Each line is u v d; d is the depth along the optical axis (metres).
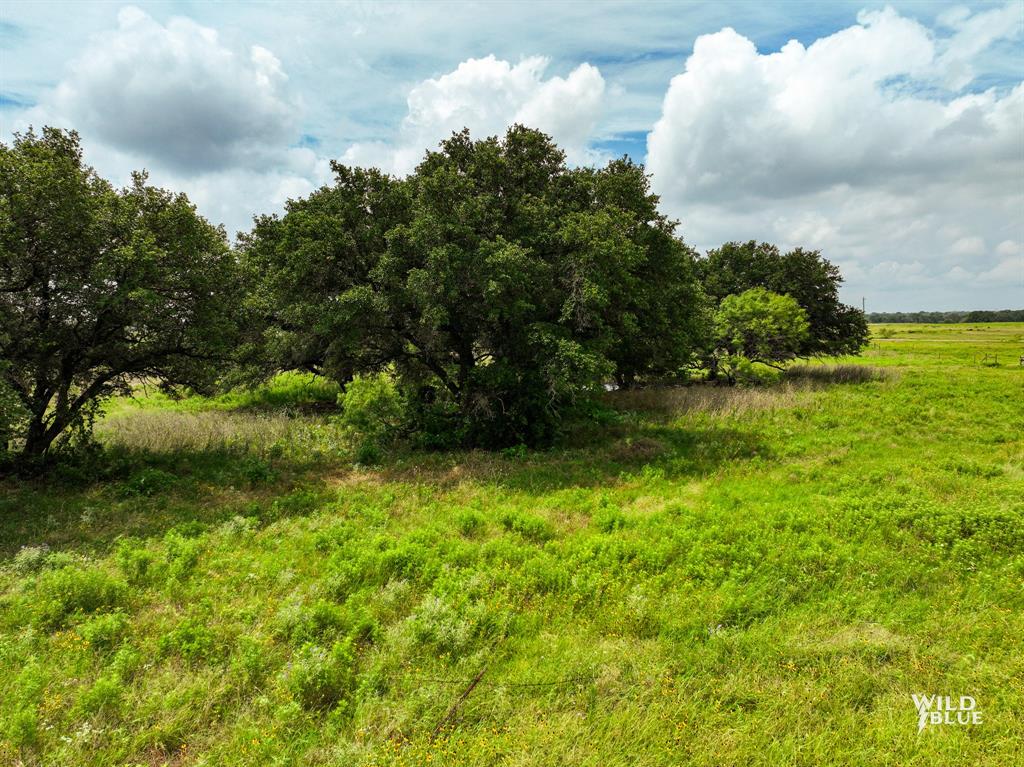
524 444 15.46
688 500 10.88
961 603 6.55
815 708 4.96
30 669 5.29
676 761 4.40
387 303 13.61
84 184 12.04
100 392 13.98
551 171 16.88
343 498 11.28
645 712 4.93
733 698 5.13
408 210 14.92
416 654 5.78
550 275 14.65
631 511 10.18
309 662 5.31
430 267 13.12
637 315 19.98
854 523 8.98
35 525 9.69
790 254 33.22
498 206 15.00
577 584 7.14
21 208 10.62
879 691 5.17
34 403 12.41
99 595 6.85
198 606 6.71
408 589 7.20
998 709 4.86
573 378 14.08
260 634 6.09
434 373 19.06
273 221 20.14
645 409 21.48
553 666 5.57
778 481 11.92
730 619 6.41
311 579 7.57
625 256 14.73
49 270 11.73
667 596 6.84
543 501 10.89
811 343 32.16
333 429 17.58
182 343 14.03
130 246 11.61
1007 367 37.31
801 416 19.30
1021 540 8.05
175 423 16.59
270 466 13.84
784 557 7.73
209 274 13.59
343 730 4.80
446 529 9.34
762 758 4.38
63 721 4.80
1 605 6.78
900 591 6.95
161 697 5.11
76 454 13.00
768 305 26.69
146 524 9.86
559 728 4.70
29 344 11.94
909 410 19.77
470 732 4.75
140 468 13.27
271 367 21.52
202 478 12.88
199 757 4.49
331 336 14.90
